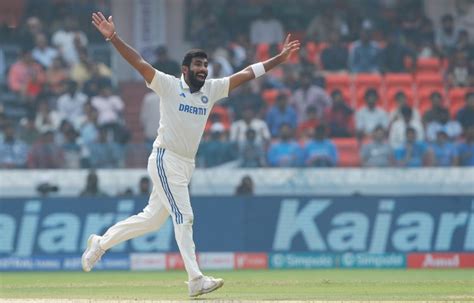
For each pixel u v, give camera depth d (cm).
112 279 4459
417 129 7075
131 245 5469
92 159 6188
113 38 2869
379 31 8256
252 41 8231
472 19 8325
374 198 5588
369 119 7131
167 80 2930
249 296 3102
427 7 8431
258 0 8538
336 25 8206
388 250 5572
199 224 5528
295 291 3434
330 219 5569
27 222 5509
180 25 8225
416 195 5606
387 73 7806
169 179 2958
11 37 7806
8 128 6406
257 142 6256
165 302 2802
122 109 7344
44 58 7712
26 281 4316
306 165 6362
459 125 7144
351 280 4219
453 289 3562
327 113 7162
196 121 2959
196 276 2919
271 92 7406
